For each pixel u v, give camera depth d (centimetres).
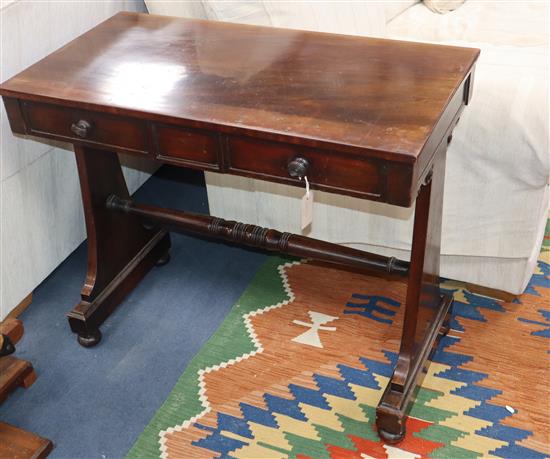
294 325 188
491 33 228
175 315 193
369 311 191
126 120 146
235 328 188
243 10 183
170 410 166
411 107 134
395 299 195
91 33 175
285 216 203
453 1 247
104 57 163
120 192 188
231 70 153
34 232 192
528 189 169
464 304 193
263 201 204
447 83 141
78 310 182
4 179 177
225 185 206
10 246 184
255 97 142
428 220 147
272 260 211
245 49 162
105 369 178
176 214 185
